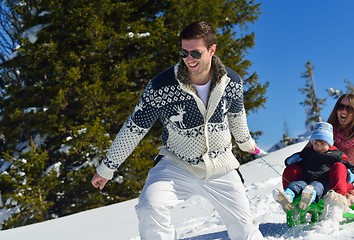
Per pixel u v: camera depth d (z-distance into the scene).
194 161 2.98
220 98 2.84
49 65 15.07
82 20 14.72
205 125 2.87
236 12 17.94
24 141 15.47
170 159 3.05
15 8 15.55
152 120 2.93
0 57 18.11
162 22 15.66
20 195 13.01
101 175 2.97
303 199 3.52
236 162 3.07
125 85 15.50
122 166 14.16
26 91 14.88
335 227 3.45
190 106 2.83
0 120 15.29
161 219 2.80
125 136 2.93
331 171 3.78
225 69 2.84
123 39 15.27
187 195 3.04
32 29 15.29
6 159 13.95
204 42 2.68
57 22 14.66
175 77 2.79
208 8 16.36
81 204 13.91
